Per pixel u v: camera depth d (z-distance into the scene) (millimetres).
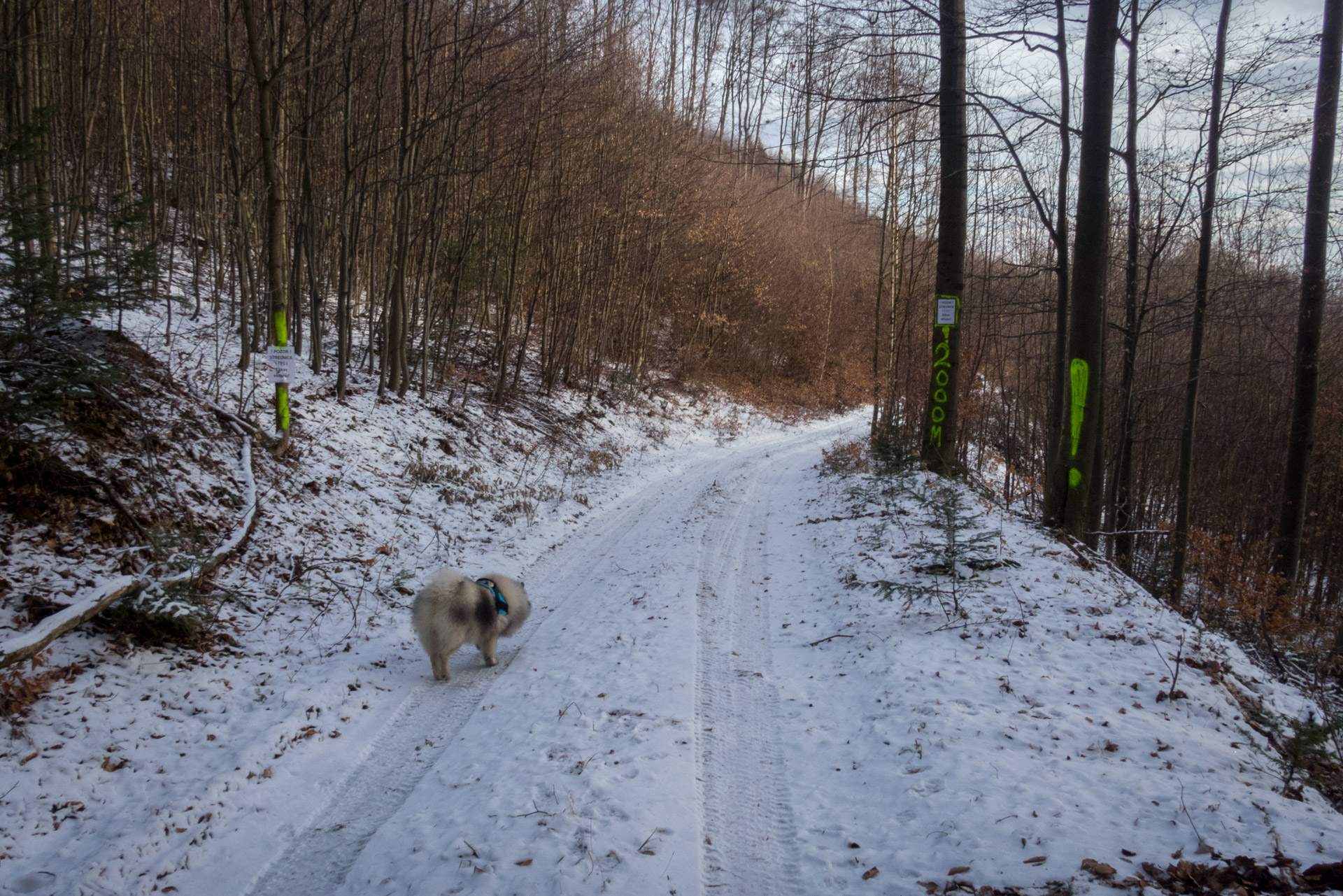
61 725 4758
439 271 18500
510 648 7273
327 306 17828
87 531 6559
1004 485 19672
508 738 5238
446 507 11828
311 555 8508
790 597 8688
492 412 17859
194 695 5527
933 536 9703
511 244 19234
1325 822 3814
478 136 17219
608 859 3750
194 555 6773
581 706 5676
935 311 13453
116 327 10703
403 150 13625
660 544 11391
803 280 39344
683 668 6363
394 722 5684
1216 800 3977
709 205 28750
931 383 13641
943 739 4859
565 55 15891
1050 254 21156
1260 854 3477
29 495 6391
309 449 10930
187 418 9133
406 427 14031
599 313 25328
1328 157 11750
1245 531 22688
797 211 40438
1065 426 9789
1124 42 12297
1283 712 5434
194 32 14852
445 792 4559
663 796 4363
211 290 16234
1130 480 15367
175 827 4164
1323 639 12805
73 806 4230
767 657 6883
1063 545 9133
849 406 39750
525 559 10828
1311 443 12367
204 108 16344
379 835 4137
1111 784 4207
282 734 5219
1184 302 13484
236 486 8766
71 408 7367
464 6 16000
